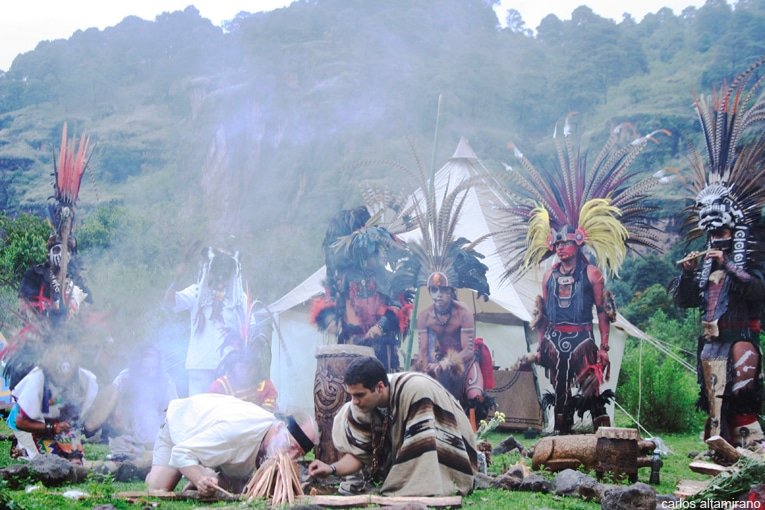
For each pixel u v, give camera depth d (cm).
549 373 1310
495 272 1577
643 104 7669
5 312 1416
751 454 710
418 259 1238
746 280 1091
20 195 9969
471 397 1198
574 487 734
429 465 691
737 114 1136
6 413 1352
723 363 1103
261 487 687
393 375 731
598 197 1306
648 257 3822
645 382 1598
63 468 764
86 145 1162
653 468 868
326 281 1252
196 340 1320
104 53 17262
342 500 663
